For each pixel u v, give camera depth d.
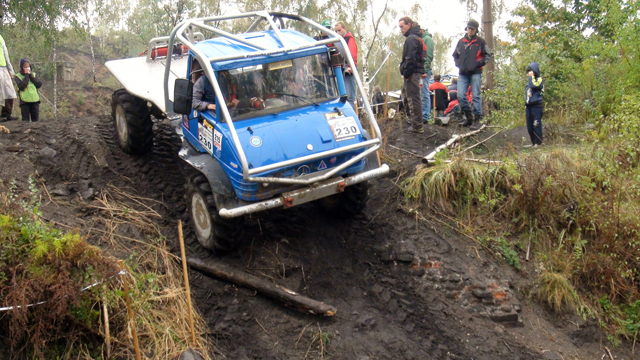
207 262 5.49
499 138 8.62
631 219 6.40
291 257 5.77
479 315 5.57
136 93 6.52
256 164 4.96
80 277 4.16
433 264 5.98
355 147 5.32
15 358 4.08
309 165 5.22
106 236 5.56
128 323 4.22
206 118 5.55
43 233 4.38
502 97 10.45
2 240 4.16
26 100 9.49
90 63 31.06
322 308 5.05
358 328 5.13
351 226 6.41
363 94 5.62
